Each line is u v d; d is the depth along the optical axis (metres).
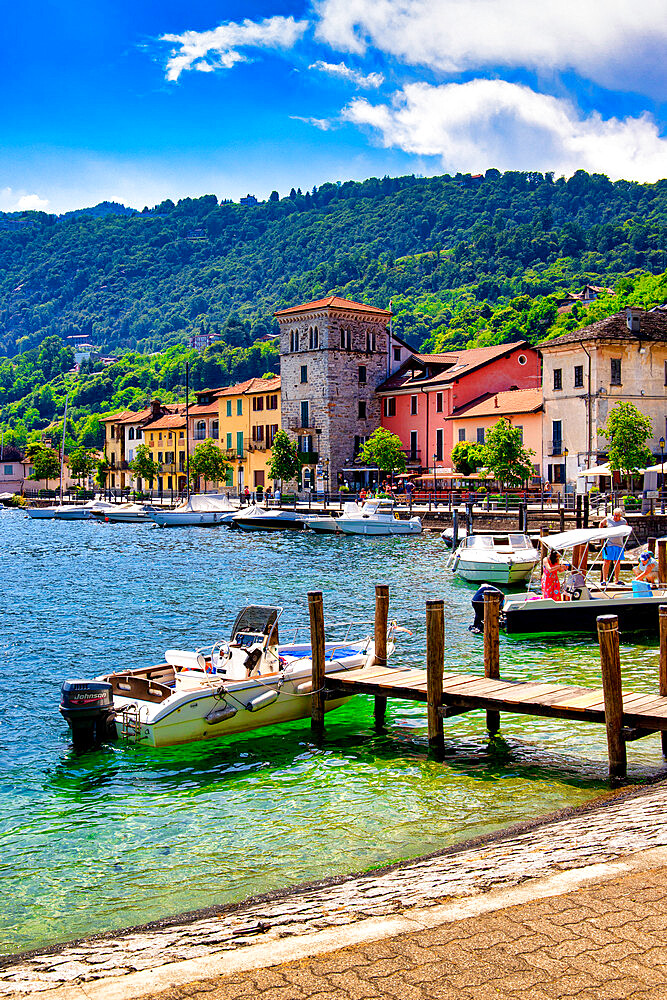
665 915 7.43
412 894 8.80
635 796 12.98
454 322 193.38
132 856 12.27
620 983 6.38
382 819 13.27
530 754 16.05
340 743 17.03
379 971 6.70
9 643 26.45
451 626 28.50
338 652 20.66
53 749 16.78
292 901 9.41
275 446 88.06
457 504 64.12
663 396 64.31
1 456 140.38
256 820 13.40
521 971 6.58
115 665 23.58
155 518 78.50
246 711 17.34
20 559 52.81
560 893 8.05
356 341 89.56
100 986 7.07
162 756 16.28
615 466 55.84
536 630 26.36
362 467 84.56
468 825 12.92
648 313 67.12
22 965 8.34
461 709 16.12
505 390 82.75
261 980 6.70
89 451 138.00
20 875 11.76
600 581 30.64
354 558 49.00
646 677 21.45
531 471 64.00
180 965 7.23
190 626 29.09
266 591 36.84
